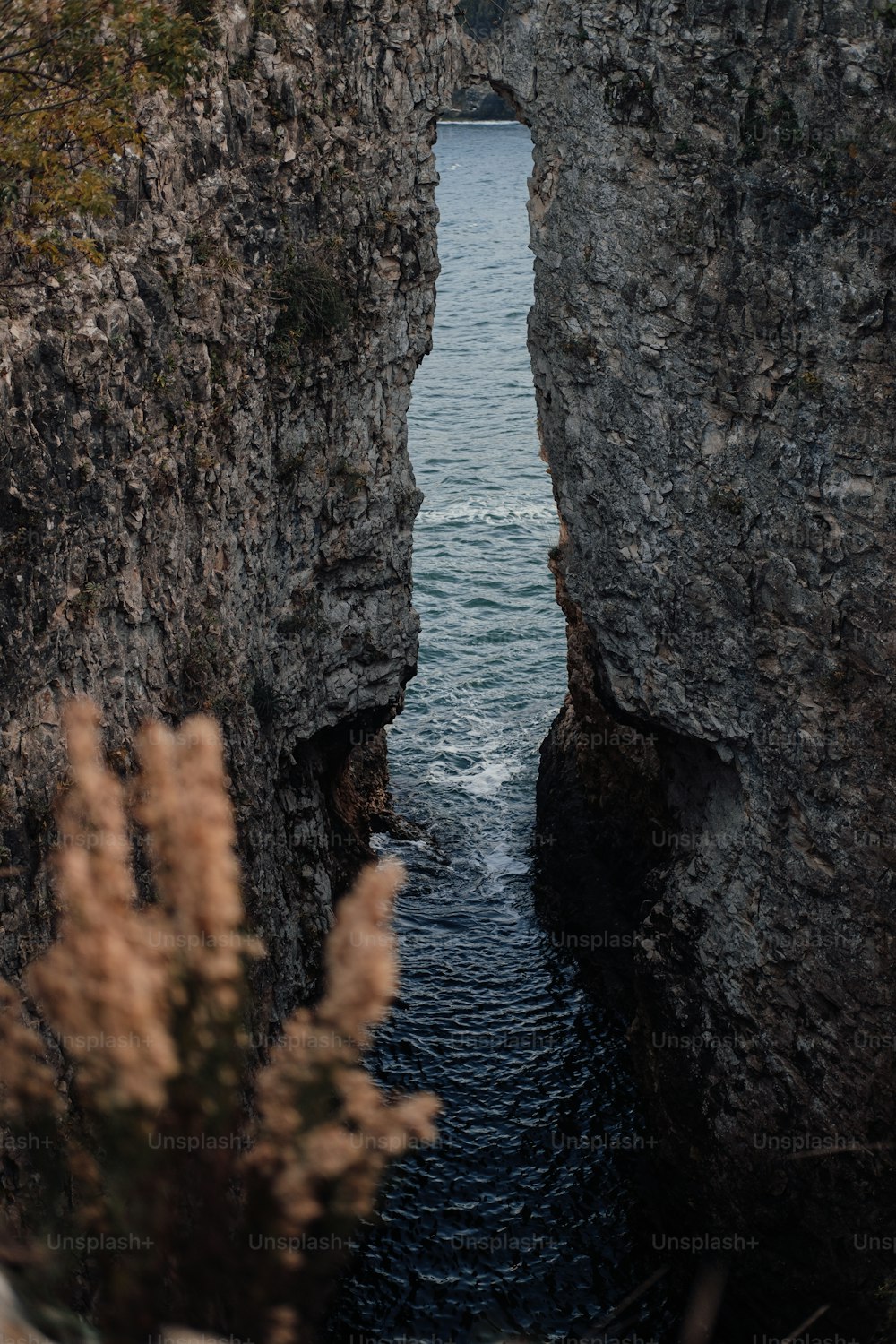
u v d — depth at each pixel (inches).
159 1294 219.3
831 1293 1091.3
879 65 962.7
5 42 890.7
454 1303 1084.5
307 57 1155.3
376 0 1180.5
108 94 909.8
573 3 1126.4
